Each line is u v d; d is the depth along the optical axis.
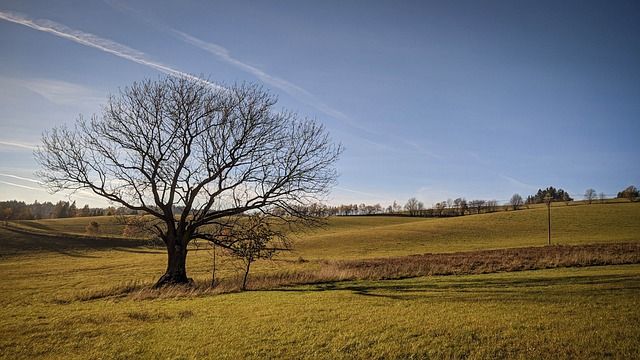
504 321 11.88
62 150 24.64
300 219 27.48
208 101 26.61
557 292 16.73
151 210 25.69
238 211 26.67
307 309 15.79
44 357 10.65
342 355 9.80
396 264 34.41
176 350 10.75
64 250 69.38
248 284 25.94
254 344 11.02
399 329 11.77
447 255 41.94
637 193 129.38
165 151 25.78
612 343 9.39
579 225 76.56
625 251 35.03
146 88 25.80
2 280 37.81
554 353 9.06
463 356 9.37
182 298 20.73
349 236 77.88
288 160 26.69
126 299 21.05
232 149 26.34
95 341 11.93
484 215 101.06
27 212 136.25
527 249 42.59
